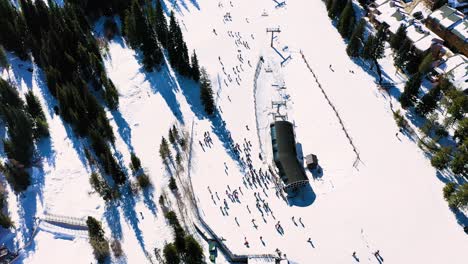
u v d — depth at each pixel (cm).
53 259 7325
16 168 8225
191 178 8388
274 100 9950
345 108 9600
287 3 12975
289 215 7706
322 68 10644
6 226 7688
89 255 7338
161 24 11169
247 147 8950
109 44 11900
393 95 9875
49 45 10219
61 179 8538
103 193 8069
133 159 8375
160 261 7138
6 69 10819
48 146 9138
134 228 7700
